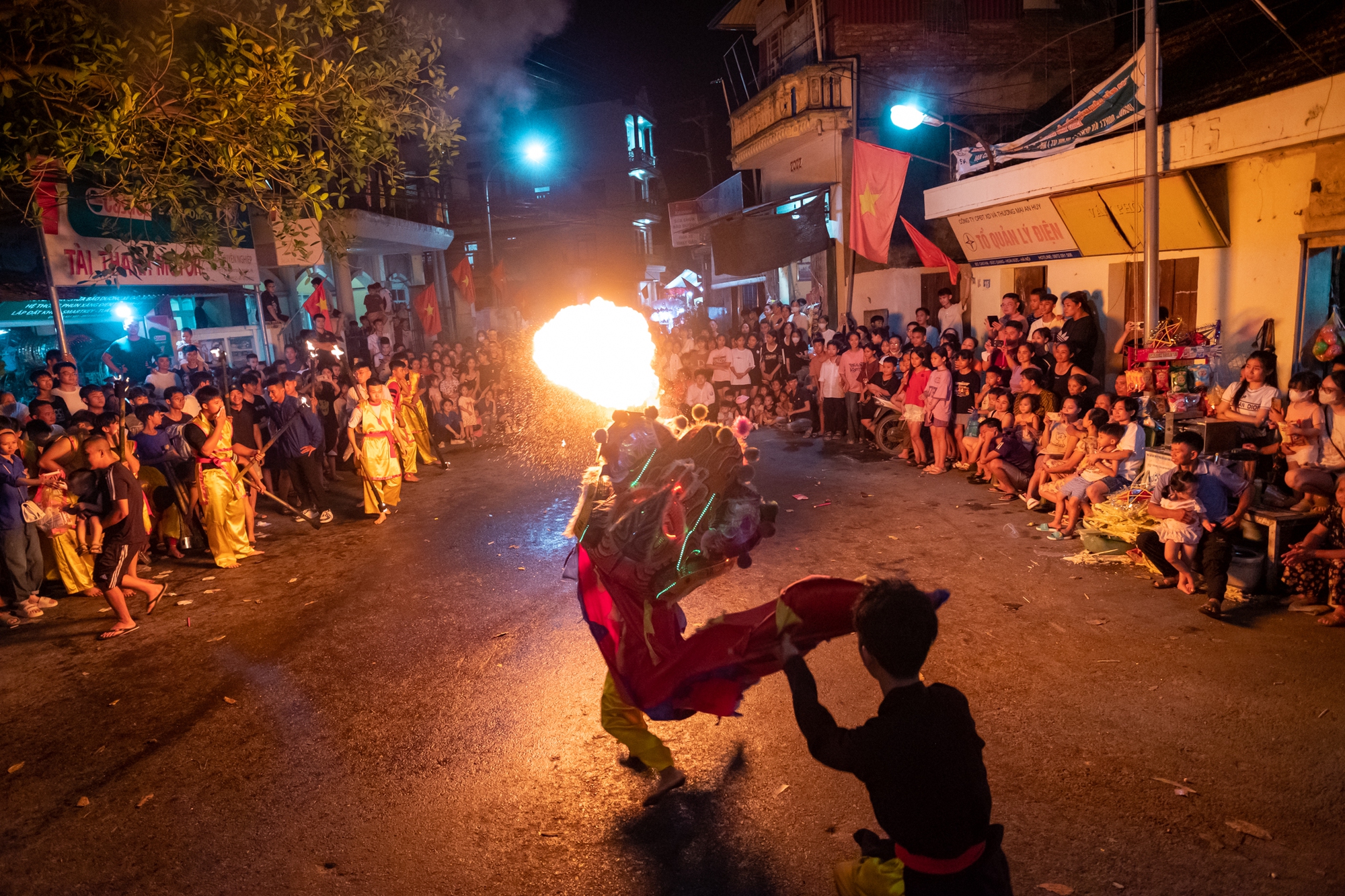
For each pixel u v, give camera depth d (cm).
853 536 794
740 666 326
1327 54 846
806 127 1712
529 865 355
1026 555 706
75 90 571
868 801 384
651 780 413
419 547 850
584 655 562
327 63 627
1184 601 582
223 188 708
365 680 543
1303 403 610
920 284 1617
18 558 685
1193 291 930
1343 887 311
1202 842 339
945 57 1706
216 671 568
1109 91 932
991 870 225
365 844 375
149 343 1455
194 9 584
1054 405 878
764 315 1936
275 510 1049
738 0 2128
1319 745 399
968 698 468
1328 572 548
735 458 375
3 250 1273
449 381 1485
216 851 376
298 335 2006
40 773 450
